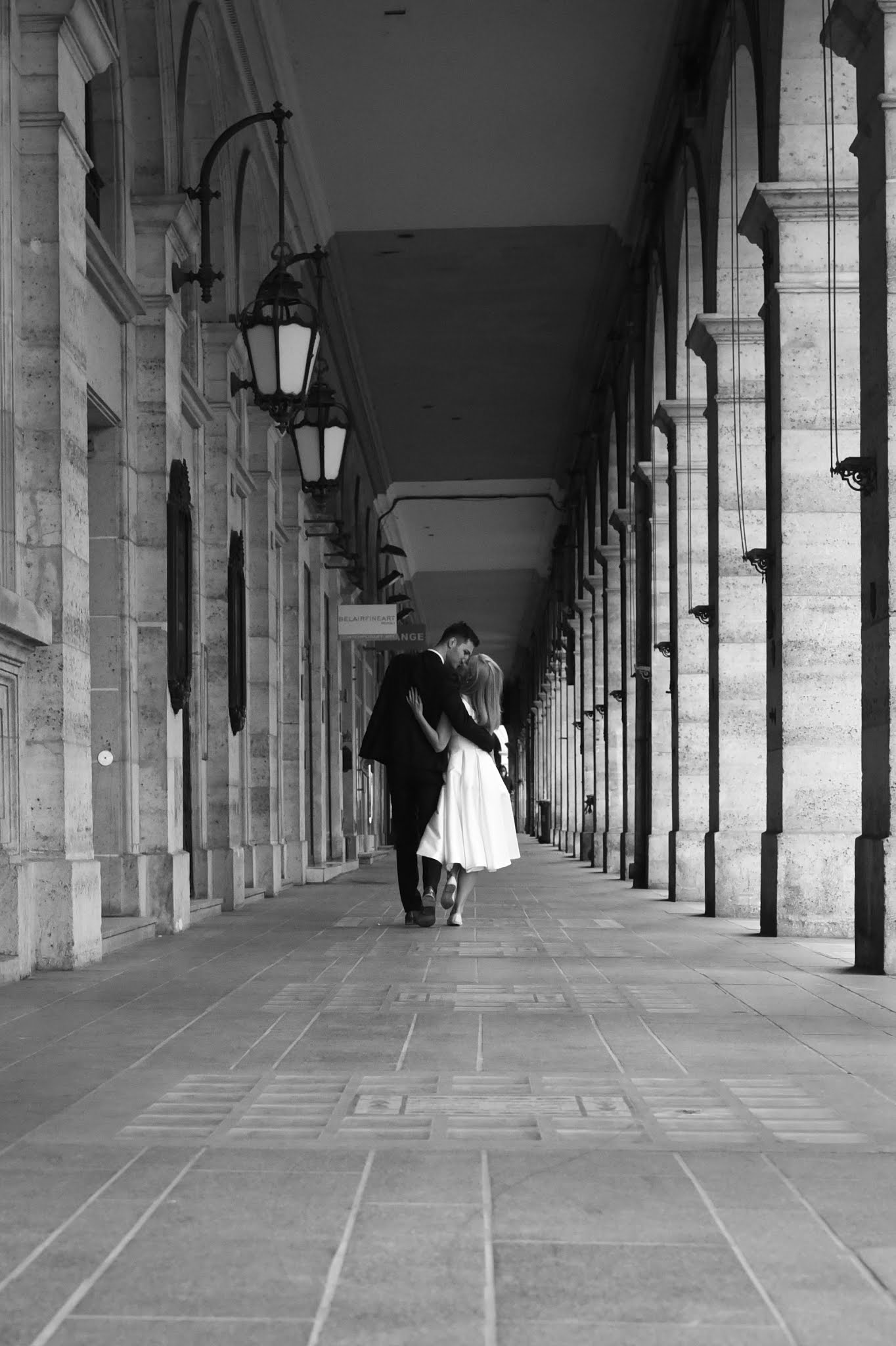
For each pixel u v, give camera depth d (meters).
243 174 17.56
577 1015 6.64
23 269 9.34
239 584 16.66
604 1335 2.60
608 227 24.05
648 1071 5.22
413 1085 4.96
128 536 12.21
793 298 12.62
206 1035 6.07
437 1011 6.77
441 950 9.96
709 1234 3.22
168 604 12.42
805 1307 2.74
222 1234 3.22
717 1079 5.07
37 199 9.37
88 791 9.52
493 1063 5.37
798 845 11.96
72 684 9.24
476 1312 2.72
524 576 56.44
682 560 18.70
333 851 28.19
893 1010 6.87
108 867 11.66
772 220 12.81
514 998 7.25
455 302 27.33
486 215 23.64
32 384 9.28
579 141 21.36
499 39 18.67
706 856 15.12
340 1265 3.00
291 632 21.53
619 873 26.23
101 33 9.86
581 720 36.75
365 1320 2.68
